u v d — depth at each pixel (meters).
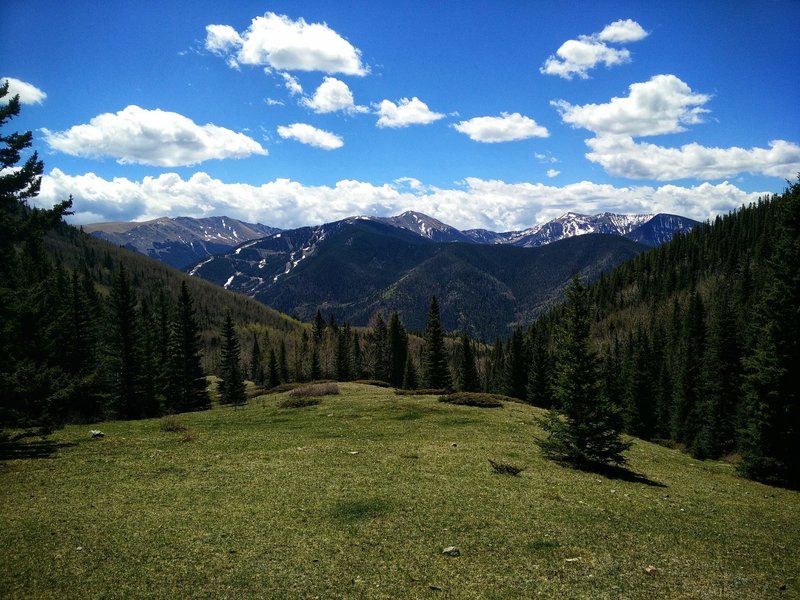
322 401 54.97
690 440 74.19
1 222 25.00
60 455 25.92
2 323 25.20
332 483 21.94
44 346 29.61
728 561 15.55
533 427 41.84
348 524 16.75
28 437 30.80
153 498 18.91
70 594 11.14
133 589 11.52
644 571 14.07
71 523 15.70
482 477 24.33
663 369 92.19
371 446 31.34
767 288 36.03
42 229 26.61
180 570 12.63
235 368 86.88
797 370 32.88
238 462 25.67
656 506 21.80
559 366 31.27
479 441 34.91
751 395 35.00
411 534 16.02
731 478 33.50
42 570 12.26
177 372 76.00
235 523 16.38
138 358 63.66
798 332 32.81
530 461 29.41
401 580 12.59
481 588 12.34
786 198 35.88
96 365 59.44
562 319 31.67
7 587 11.30
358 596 11.62
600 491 23.61
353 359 123.25
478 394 57.66
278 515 17.39
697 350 86.38
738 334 68.88
